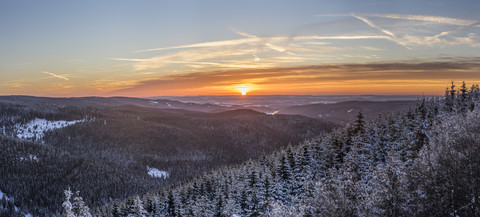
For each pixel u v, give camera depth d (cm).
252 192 5934
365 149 5641
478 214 1889
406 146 4766
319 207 2552
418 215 2111
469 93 7050
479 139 2544
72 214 2320
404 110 7488
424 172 2378
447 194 2114
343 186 2595
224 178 9912
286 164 6097
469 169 2197
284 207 3122
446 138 2853
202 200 7550
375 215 2209
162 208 9094
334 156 6119
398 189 2264
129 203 9988
